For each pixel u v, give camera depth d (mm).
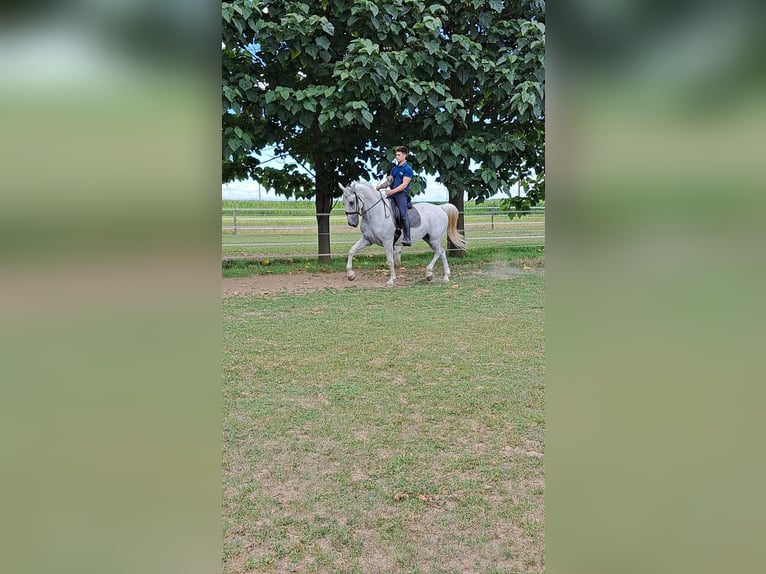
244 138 7266
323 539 1955
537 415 3070
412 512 2119
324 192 9797
